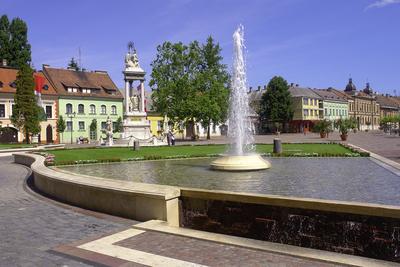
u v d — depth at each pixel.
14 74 66.12
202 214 8.15
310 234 6.96
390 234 6.25
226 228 7.86
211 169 16.27
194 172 15.41
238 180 12.73
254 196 7.47
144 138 42.72
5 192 12.36
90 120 73.25
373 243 6.38
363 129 132.00
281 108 90.75
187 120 57.19
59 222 8.20
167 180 13.16
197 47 58.47
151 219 8.04
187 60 56.75
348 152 24.12
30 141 57.75
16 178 16.20
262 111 93.25
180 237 6.78
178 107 54.72
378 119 145.75
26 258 5.99
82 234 7.23
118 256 5.93
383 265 5.21
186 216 8.30
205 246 6.27
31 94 54.03
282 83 90.94
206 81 56.38
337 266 5.29
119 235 7.01
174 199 8.12
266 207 7.42
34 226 7.89
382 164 16.83
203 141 54.88
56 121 68.69
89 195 9.45
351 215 6.58
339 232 6.70
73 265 5.64
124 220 8.28
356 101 130.25
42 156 22.03
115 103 76.62
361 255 6.48
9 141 62.94
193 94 55.41
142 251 6.12
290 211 7.18
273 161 19.61
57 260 5.86
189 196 8.16
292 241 7.14
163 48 56.94
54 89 69.56
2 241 6.88
